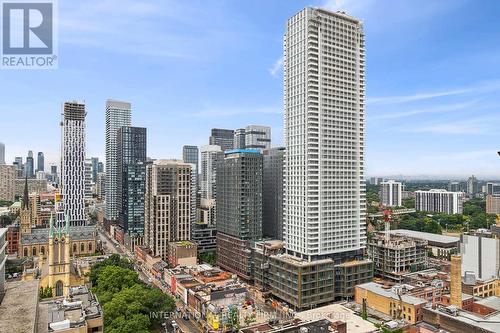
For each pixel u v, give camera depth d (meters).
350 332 153.62
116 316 146.75
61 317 107.62
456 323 138.75
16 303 97.56
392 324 162.00
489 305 173.88
